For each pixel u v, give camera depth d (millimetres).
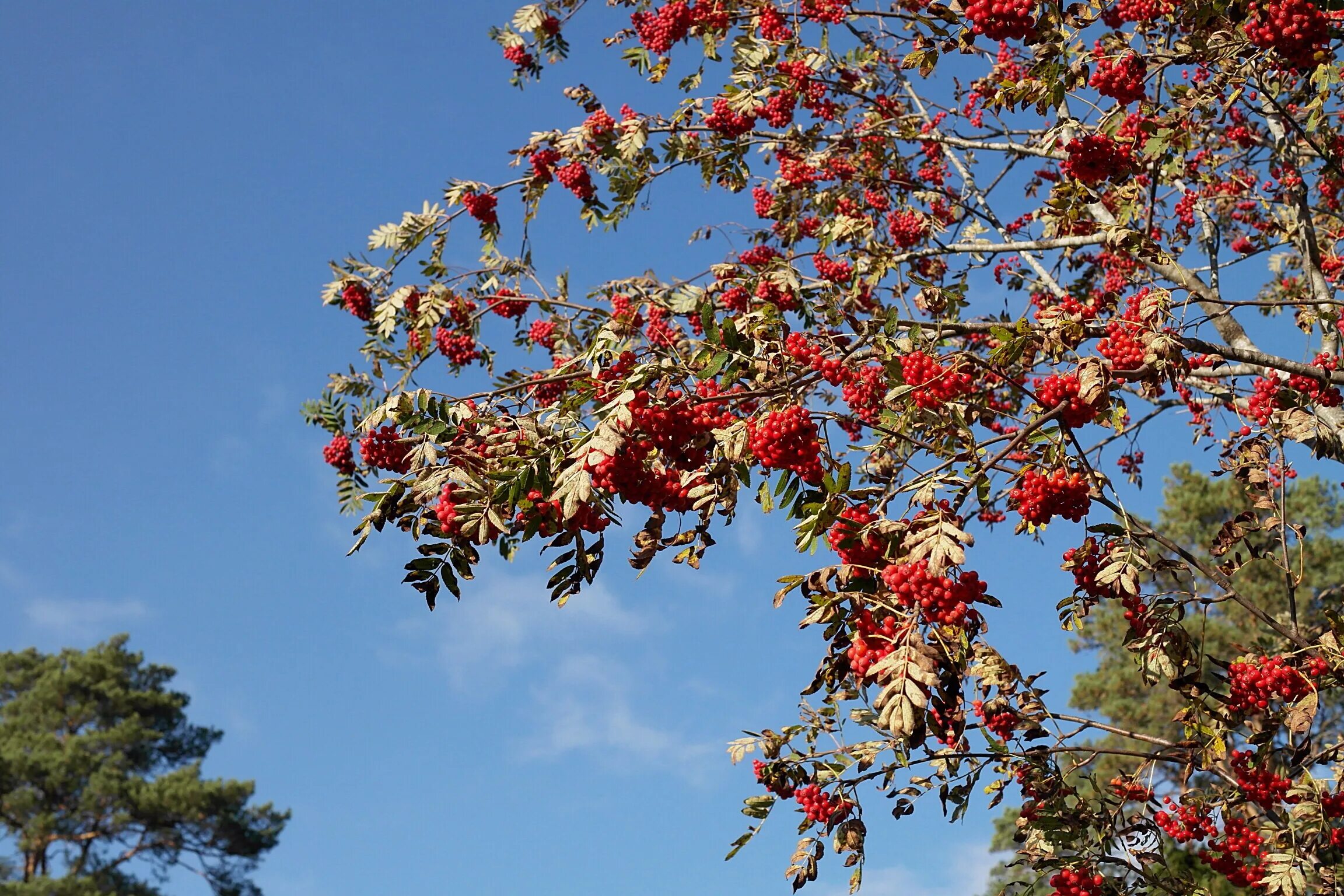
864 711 5766
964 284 7797
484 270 8242
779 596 3922
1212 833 6094
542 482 3701
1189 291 6684
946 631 3689
